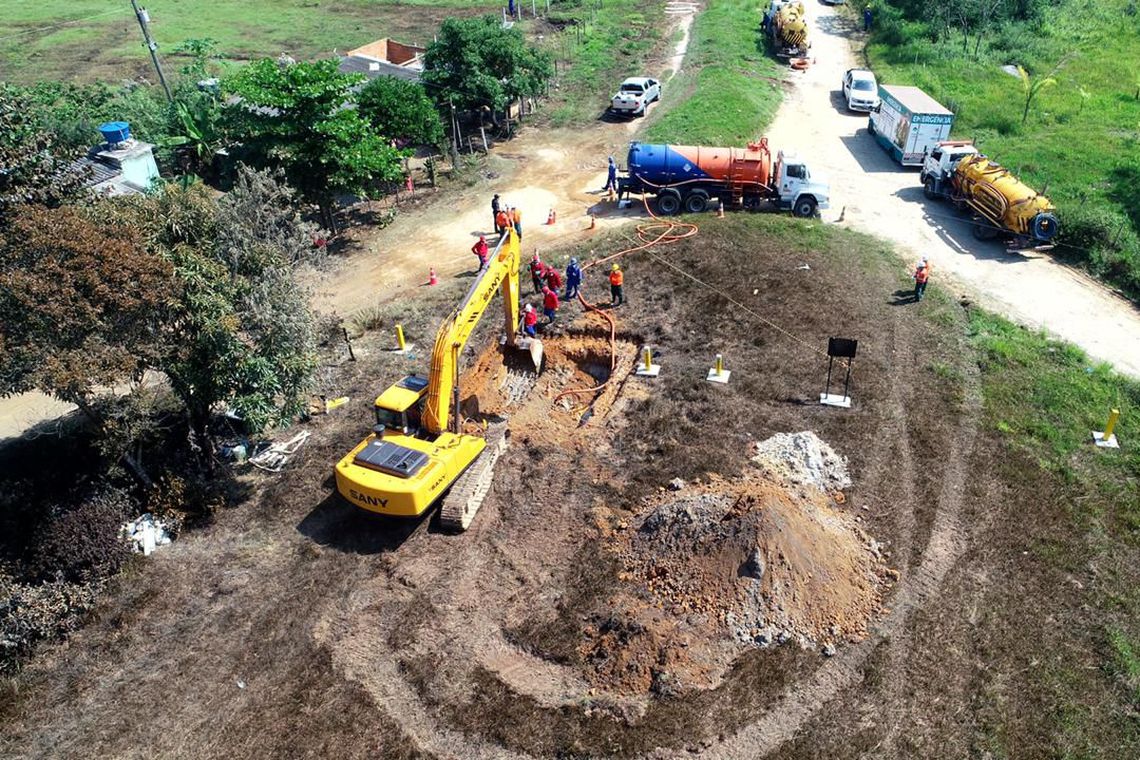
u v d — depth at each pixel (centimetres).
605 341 2689
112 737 1530
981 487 2009
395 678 1611
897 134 3944
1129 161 3703
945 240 3272
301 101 3238
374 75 4641
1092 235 3098
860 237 3272
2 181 2467
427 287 3108
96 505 1909
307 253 2456
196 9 7325
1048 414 2261
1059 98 4469
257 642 1700
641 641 1605
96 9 7381
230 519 2041
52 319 1684
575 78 5272
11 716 1580
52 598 1745
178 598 1816
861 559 1803
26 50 6191
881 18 5872
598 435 2250
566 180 3956
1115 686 1537
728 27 5950
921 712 1497
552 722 1506
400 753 1470
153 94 4806
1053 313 2777
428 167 3966
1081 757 1416
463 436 2014
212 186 3969
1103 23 5409
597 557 1847
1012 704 1507
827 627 1650
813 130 4444
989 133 4159
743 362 2502
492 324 2775
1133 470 2056
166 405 2342
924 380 2397
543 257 3206
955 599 1719
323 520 2022
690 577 1723
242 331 2009
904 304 2786
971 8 5403
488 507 2027
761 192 3472
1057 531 1881
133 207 2027
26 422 2542
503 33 4391
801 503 1892
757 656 1598
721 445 2156
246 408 1948
